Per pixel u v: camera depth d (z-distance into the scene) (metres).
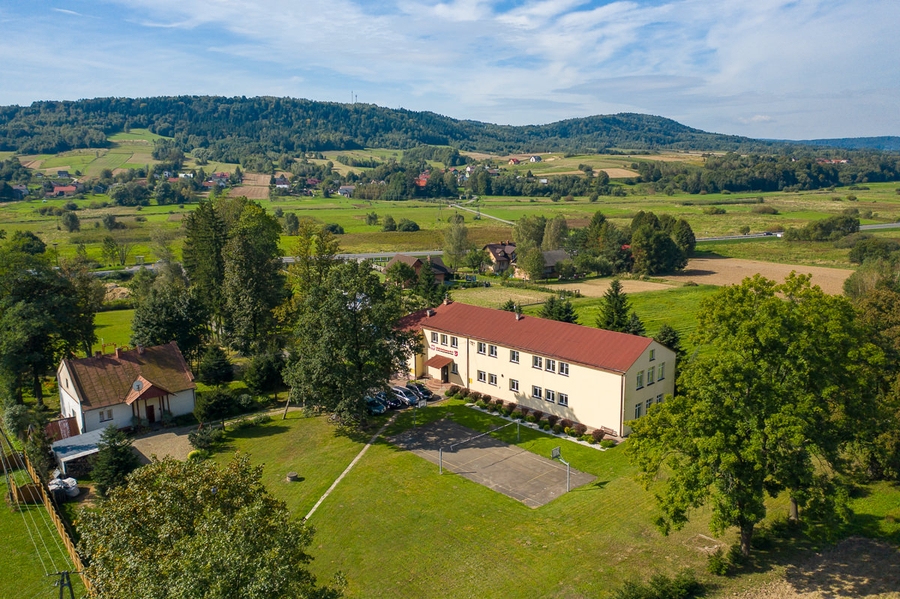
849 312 35.91
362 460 50.47
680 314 104.06
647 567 34.47
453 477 46.91
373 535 39.22
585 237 165.88
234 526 21.64
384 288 61.03
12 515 43.25
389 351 57.75
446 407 62.41
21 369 62.16
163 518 24.06
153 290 76.75
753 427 32.28
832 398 34.75
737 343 34.62
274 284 89.31
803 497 32.59
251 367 67.31
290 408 64.19
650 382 56.25
